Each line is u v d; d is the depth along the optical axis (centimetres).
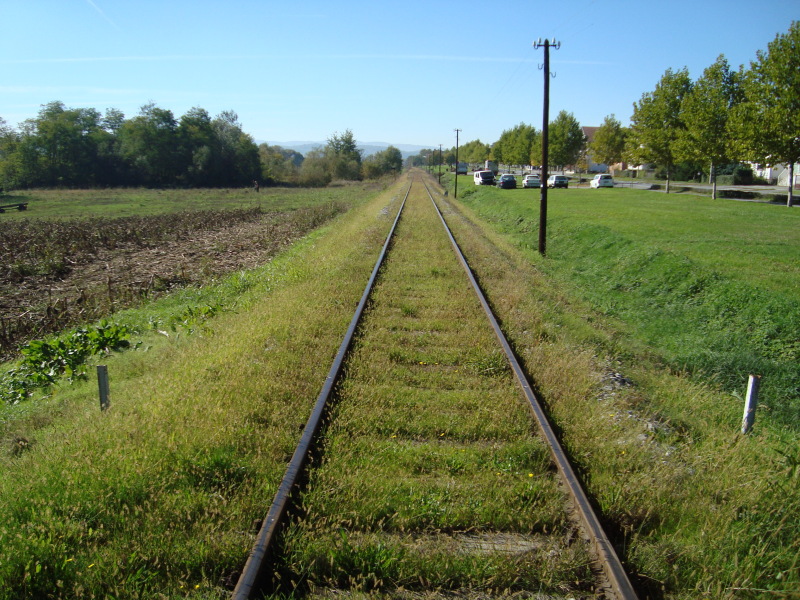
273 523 400
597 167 11350
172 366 768
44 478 462
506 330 919
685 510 443
